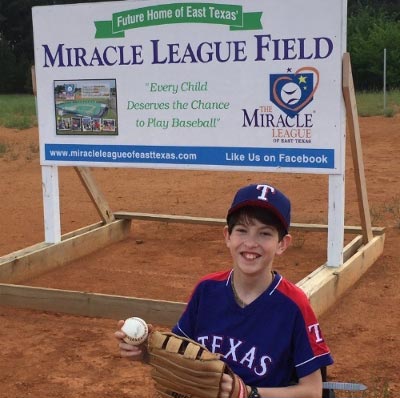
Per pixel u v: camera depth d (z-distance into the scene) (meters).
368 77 26.55
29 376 3.04
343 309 3.81
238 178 8.55
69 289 4.33
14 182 8.65
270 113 4.11
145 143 4.48
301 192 7.47
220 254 5.08
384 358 3.13
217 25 4.14
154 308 3.59
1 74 38.00
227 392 1.54
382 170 8.66
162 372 1.61
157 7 4.28
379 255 4.82
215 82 4.21
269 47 4.04
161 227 5.99
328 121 3.97
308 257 4.92
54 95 4.68
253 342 1.60
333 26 3.86
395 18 34.59
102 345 3.37
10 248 5.45
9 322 3.72
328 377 2.92
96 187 5.47
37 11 4.60
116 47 4.44
